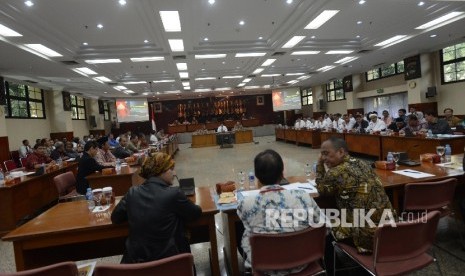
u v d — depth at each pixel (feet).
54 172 17.76
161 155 6.44
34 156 20.13
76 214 7.52
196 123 65.57
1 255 10.97
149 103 67.21
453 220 10.66
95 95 50.85
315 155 31.40
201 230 9.15
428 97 33.86
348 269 7.75
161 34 21.35
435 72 34.19
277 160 5.62
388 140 23.49
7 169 22.33
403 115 26.68
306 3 17.67
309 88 63.67
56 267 4.58
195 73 38.06
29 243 6.46
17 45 19.93
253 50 27.04
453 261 8.11
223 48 26.35
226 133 50.14
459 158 11.11
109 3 16.30
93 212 7.58
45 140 28.86
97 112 56.34
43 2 15.53
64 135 41.11
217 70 37.35
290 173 22.68
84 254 8.52
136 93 53.11
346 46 28.43
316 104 59.82
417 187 7.54
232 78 44.11
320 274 5.99
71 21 18.30
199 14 19.01
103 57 25.25
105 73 32.07
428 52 33.50
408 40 27.20
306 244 5.42
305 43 26.99
